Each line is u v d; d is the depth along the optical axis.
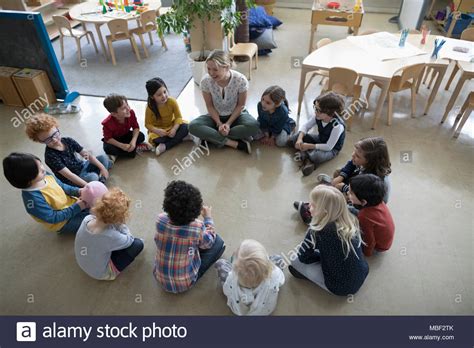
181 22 3.19
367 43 3.02
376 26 4.94
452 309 1.71
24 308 1.74
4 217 2.20
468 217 2.16
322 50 2.94
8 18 2.95
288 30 4.89
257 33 4.13
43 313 1.72
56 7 4.98
